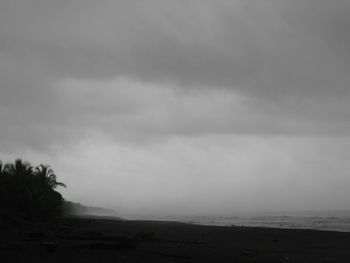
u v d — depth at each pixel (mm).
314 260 21406
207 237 38969
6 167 53219
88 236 30703
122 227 55000
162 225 64438
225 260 20234
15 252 20812
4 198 48219
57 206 58688
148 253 22062
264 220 118438
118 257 19828
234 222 102188
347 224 84125
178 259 20094
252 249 27016
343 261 21109
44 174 60375
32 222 48250
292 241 35531
